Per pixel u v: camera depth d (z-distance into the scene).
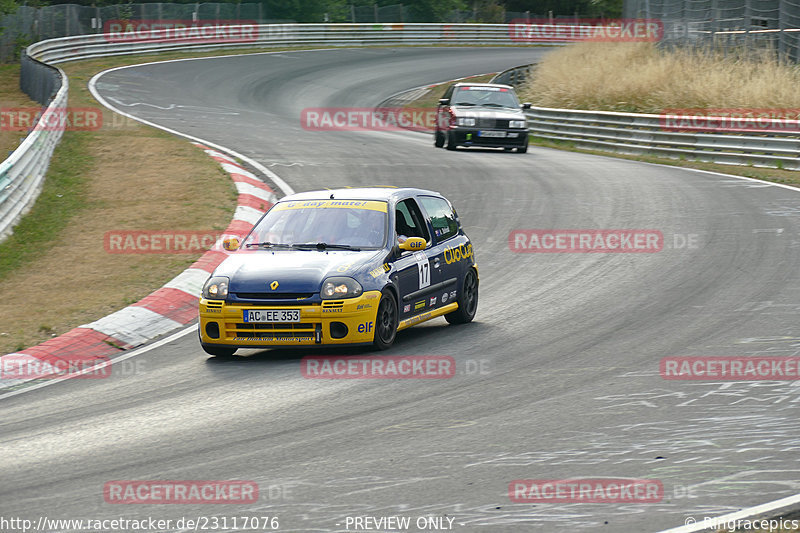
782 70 105.31
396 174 73.75
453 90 95.19
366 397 26.56
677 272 43.59
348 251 32.97
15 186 57.09
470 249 38.09
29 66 118.44
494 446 22.03
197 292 42.03
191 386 28.55
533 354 31.17
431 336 34.59
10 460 22.11
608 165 81.12
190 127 97.50
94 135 85.62
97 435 23.88
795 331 32.62
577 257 47.81
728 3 121.94
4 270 46.53
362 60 175.75
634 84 115.12
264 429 23.84
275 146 87.44
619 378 27.88
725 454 21.16
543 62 144.75
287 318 30.72
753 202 60.97
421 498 18.86
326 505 18.59
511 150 94.69
